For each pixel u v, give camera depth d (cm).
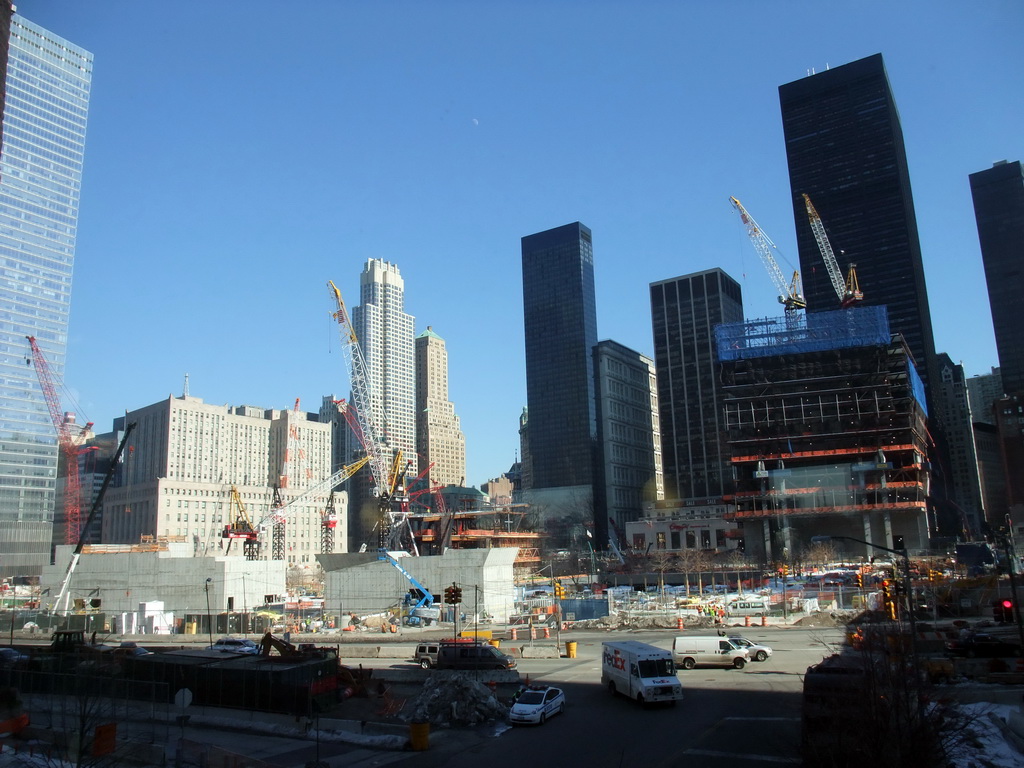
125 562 10450
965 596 7900
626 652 4262
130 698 4422
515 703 3906
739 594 10269
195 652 5678
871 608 7169
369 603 9950
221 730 3956
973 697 3812
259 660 4544
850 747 2559
